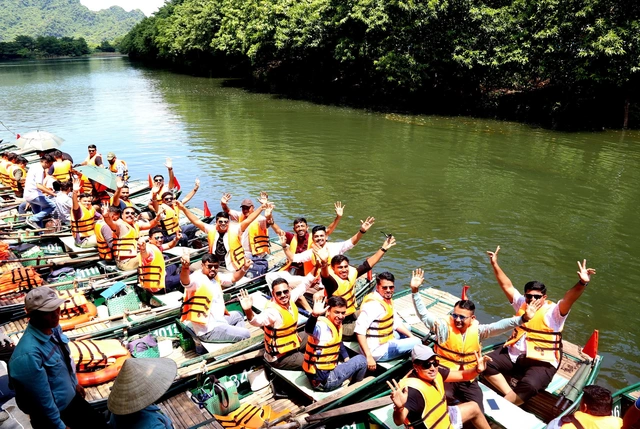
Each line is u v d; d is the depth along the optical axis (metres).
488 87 29.08
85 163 13.19
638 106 24.58
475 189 15.02
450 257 10.67
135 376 3.61
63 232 10.12
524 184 15.48
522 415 5.27
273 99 35.19
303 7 33.22
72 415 3.96
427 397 4.53
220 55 52.00
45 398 3.65
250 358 6.17
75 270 8.91
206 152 19.56
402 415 4.39
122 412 3.52
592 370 6.22
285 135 22.72
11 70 76.50
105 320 7.08
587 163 17.80
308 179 16.03
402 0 27.02
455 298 8.48
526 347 5.68
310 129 24.12
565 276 9.94
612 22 21.64
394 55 27.70
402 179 15.97
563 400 5.62
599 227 12.26
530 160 18.22
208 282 6.48
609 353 7.76
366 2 28.08
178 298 7.69
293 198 14.26
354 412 5.28
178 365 6.39
